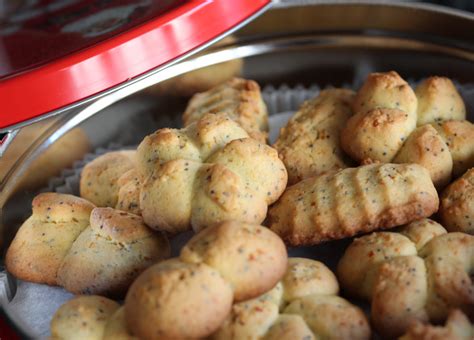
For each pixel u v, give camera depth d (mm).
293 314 207
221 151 233
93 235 235
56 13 257
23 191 269
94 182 270
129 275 225
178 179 225
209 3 237
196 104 305
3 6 256
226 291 197
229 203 217
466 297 204
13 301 239
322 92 299
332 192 234
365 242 226
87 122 292
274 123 316
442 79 275
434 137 252
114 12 250
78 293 229
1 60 232
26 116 224
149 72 232
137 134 310
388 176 231
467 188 241
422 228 226
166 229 228
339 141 272
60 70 223
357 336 202
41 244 242
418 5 307
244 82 308
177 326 189
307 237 232
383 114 257
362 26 321
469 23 296
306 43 324
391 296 207
